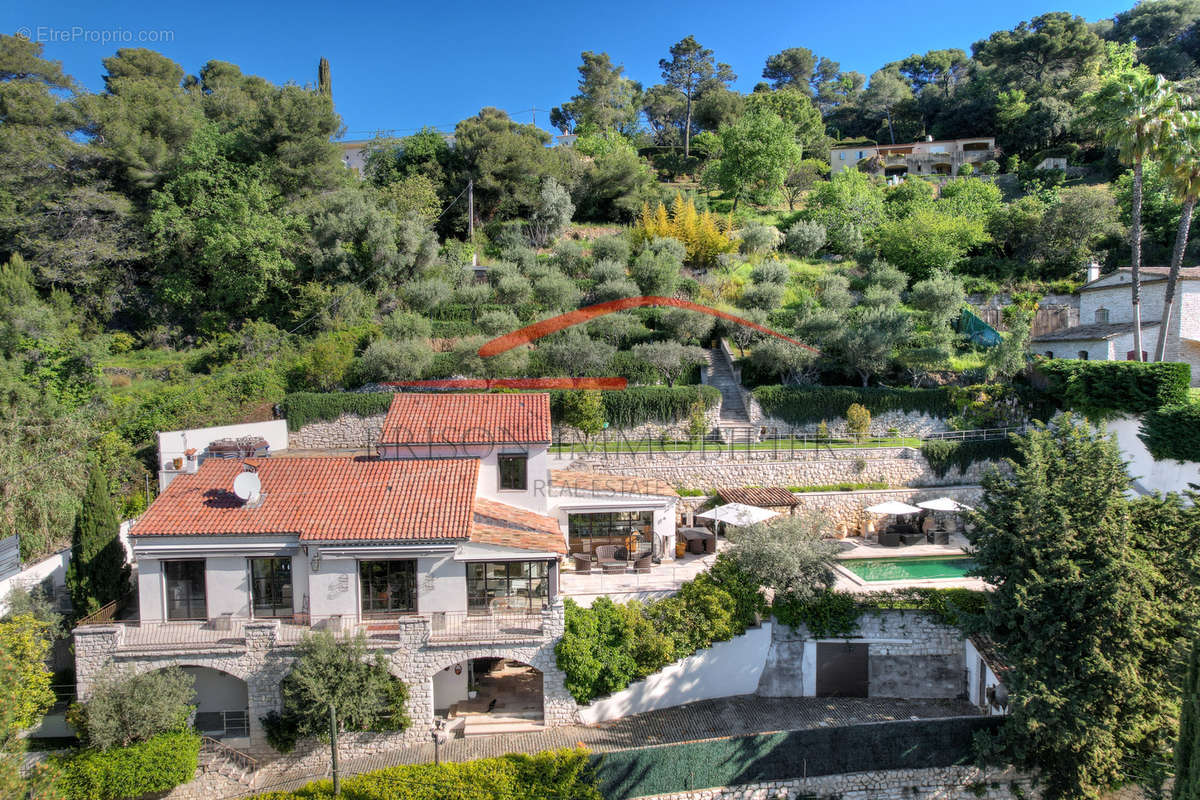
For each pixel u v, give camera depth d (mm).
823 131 98250
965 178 70500
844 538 34469
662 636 23406
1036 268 57344
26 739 20359
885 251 59312
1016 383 42469
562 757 19531
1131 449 35250
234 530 21875
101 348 37062
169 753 19859
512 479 27766
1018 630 21344
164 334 46500
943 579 27703
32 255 45250
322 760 21641
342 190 53719
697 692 24391
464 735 22312
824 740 20844
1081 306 48812
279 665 21484
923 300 50031
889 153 93750
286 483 24469
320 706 20188
